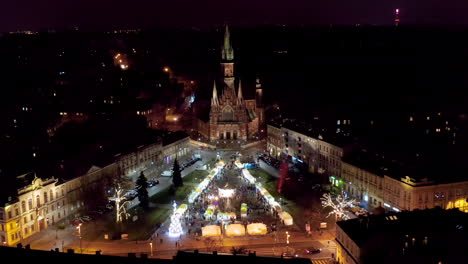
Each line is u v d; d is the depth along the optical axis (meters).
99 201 166.00
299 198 168.88
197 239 133.25
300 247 126.88
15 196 132.50
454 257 96.94
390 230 107.12
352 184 170.00
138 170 199.12
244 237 133.88
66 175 156.25
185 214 151.62
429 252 99.00
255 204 161.25
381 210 126.25
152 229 141.75
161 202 167.12
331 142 185.88
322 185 182.00
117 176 179.62
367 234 106.31
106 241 133.38
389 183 146.50
